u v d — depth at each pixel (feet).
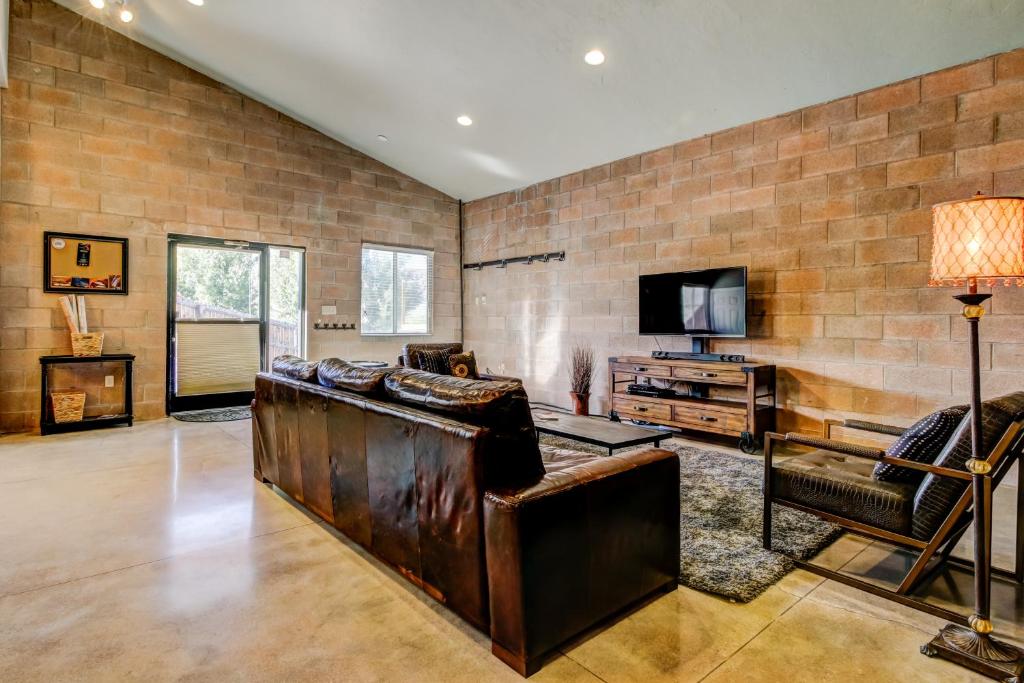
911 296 12.28
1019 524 6.96
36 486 10.69
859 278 13.06
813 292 13.84
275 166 20.16
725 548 7.88
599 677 5.11
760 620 6.08
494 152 19.88
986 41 10.78
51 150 16.01
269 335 20.56
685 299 15.88
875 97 12.73
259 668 5.21
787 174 14.26
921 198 12.10
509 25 12.83
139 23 16.17
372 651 5.50
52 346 16.15
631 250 18.11
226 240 19.19
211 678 5.06
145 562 7.44
